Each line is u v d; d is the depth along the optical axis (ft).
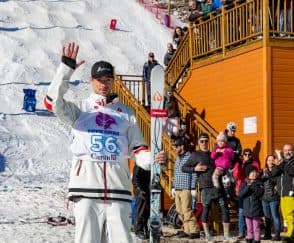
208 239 34.01
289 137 42.14
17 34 103.81
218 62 48.32
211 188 34.19
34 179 61.62
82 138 15.89
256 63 43.01
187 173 35.19
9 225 39.50
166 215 41.29
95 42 108.17
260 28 42.93
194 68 52.26
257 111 42.80
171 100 51.13
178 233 35.37
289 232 34.06
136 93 76.38
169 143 42.19
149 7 127.65
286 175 34.04
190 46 52.85
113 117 16.17
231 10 46.52
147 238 34.01
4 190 54.85
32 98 81.76
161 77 20.21
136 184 34.37
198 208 37.14
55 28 108.37
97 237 15.55
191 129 48.93
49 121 79.36
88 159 15.78
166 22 121.60
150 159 16.15
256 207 33.35
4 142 71.31
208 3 50.96
